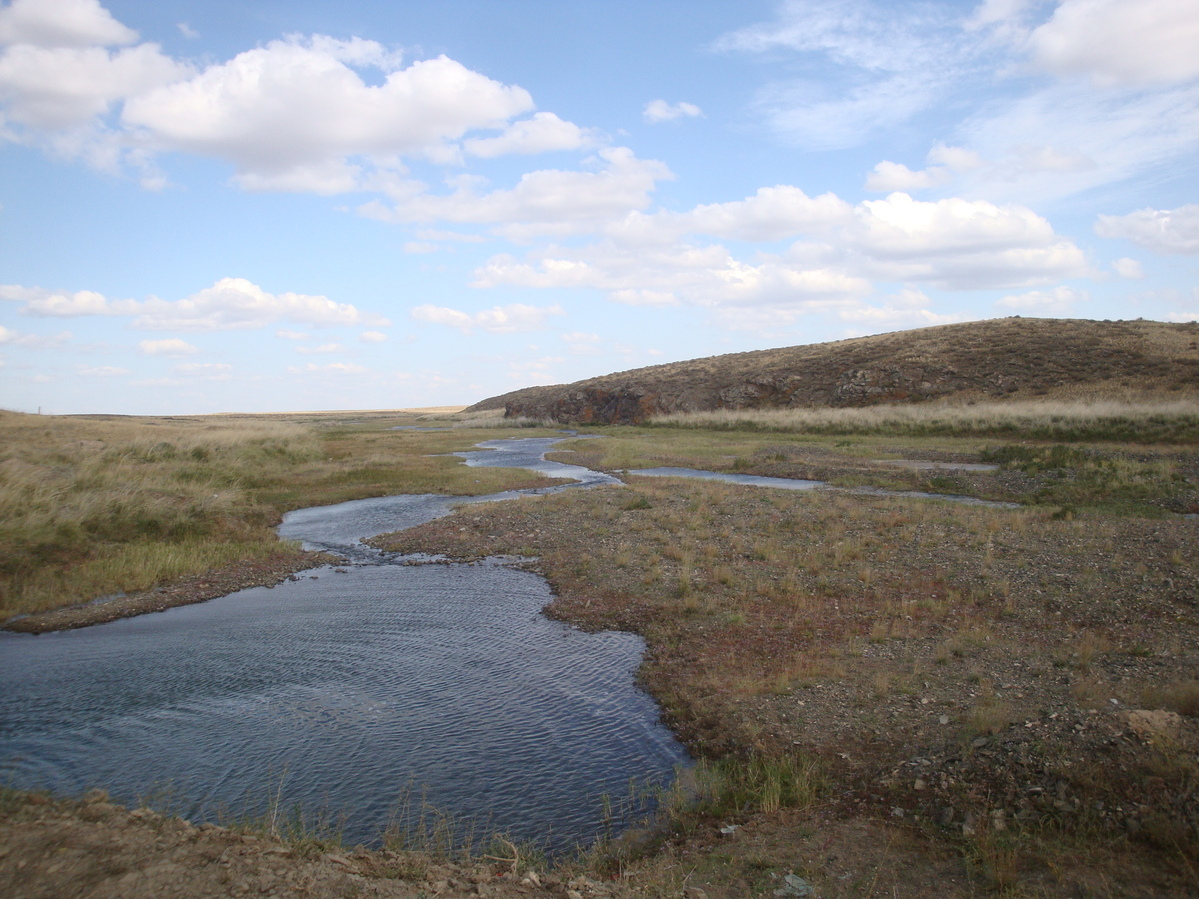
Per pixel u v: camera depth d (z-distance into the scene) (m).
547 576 14.78
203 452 29.42
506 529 18.95
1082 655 8.57
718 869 5.12
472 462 38.31
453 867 4.86
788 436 45.84
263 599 13.72
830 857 5.17
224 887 4.09
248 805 6.34
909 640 9.86
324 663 10.19
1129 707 6.81
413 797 6.52
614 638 10.99
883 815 5.71
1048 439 34.88
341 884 4.27
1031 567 12.91
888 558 14.16
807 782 6.36
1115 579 11.93
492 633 11.42
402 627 11.82
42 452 24.03
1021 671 8.42
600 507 20.80
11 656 10.59
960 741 6.54
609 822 6.04
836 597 12.05
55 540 15.56
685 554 14.98
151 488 20.69
